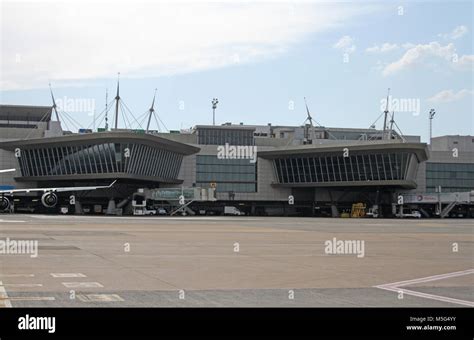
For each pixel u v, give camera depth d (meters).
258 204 172.50
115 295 16.25
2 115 181.38
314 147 160.38
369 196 172.50
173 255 28.59
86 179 148.38
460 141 190.50
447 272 23.00
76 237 41.31
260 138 177.88
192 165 169.38
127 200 151.38
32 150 154.88
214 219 102.75
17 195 157.88
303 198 174.38
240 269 22.97
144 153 146.75
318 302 15.61
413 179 161.12
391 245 38.41
